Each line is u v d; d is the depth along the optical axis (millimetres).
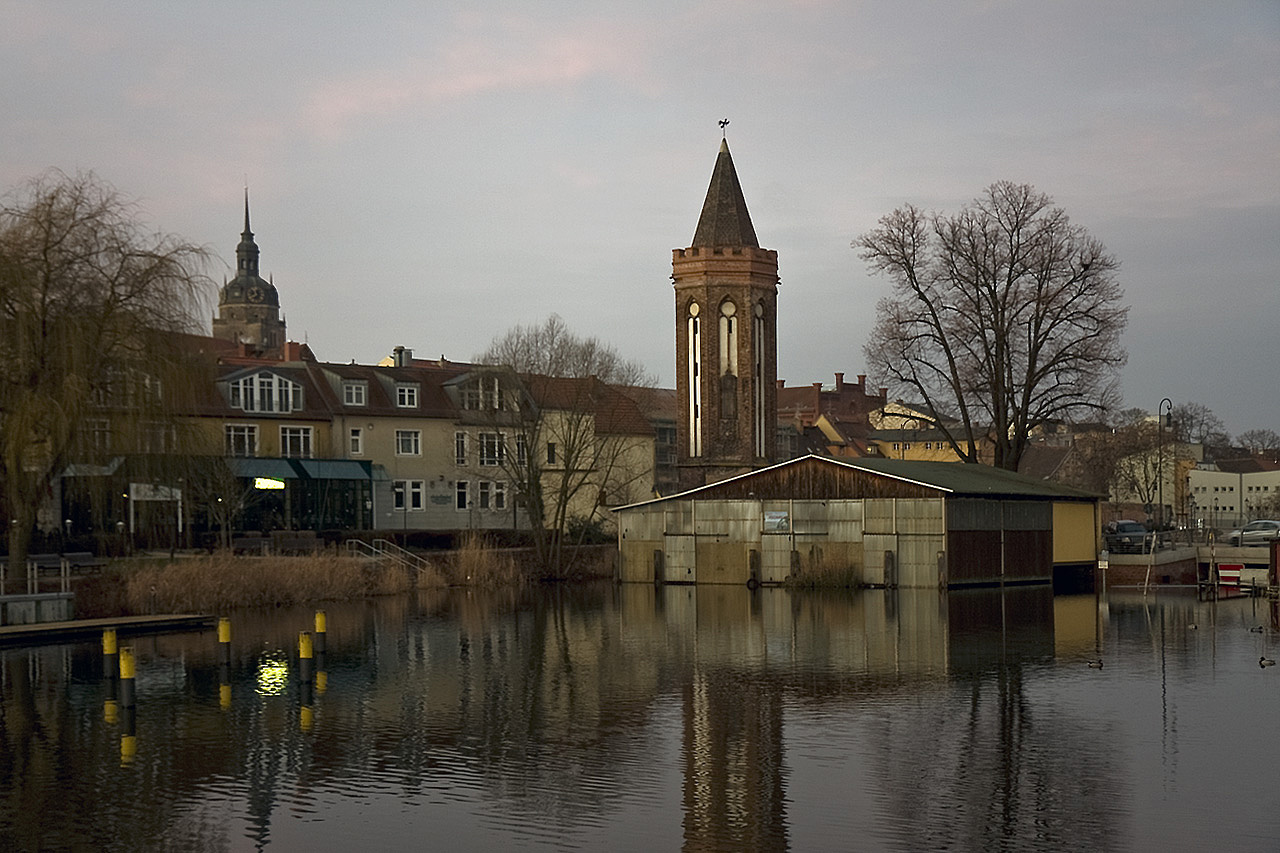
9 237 41969
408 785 20688
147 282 44344
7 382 41875
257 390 71625
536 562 67125
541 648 37375
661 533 63906
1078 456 130000
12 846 17812
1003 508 59812
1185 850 16812
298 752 23203
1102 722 24734
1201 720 24844
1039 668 31875
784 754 22297
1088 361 64188
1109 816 18297
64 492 58562
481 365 70250
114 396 43844
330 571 55938
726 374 76750
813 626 42469
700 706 27016
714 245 76688
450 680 31266
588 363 74438
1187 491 129125
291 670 33469
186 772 21812
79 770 22047
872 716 25578
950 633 39938
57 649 38188
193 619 44375
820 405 150000
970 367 66375
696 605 51750
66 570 44062
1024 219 64625
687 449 77188
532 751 22938
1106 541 71750
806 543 59594
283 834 18125
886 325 67688
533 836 17828
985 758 21812
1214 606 50406
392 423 76062
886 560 57312
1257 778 20312
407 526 76125
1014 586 60281
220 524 64375
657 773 21141
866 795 19562
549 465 79312
